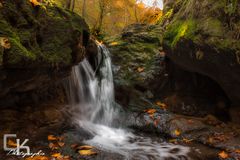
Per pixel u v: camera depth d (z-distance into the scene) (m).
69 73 4.14
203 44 3.81
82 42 4.23
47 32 3.39
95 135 4.12
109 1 10.53
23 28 2.98
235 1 3.41
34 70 3.15
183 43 4.28
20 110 3.82
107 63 6.20
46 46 3.35
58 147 3.26
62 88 4.72
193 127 4.49
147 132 4.67
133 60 6.35
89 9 12.11
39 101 4.20
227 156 3.52
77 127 4.15
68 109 4.54
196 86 5.47
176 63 5.16
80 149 3.32
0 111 3.58
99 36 8.77
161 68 5.97
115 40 7.47
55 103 4.45
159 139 4.30
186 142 4.13
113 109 5.37
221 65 3.86
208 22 3.79
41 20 3.30
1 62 2.45
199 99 5.38
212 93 5.35
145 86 5.79
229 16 3.51
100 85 5.65
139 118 4.97
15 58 2.67
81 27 4.11
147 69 6.07
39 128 3.64
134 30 7.99
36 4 3.31
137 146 3.88
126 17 13.86
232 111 4.74
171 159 3.43
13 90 3.37
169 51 4.98
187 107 5.28
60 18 3.62
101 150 3.45
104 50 6.39
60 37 3.57
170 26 5.11
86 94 5.27
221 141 4.00
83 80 5.27
